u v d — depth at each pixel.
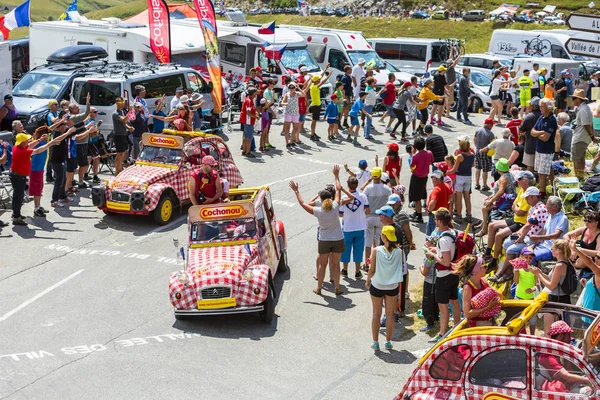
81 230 16.64
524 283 10.83
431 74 34.56
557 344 7.24
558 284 10.06
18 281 13.91
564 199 16.41
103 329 12.02
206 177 15.08
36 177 17.05
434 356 7.73
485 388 7.49
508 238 13.05
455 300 11.16
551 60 34.03
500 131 26.81
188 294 11.89
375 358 11.04
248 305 11.90
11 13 25.58
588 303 9.84
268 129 23.53
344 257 14.15
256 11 110.69
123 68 24.03
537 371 7.31
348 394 9.93
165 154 17.88
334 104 24.80
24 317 12.45
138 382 10.25
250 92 22.73
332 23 97.25
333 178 20.73
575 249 9.76
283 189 19.77
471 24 85.75
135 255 15.28
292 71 30.52
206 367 10.71
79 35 30.47
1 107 22.56
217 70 25.14
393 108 25.22
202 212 13.10
